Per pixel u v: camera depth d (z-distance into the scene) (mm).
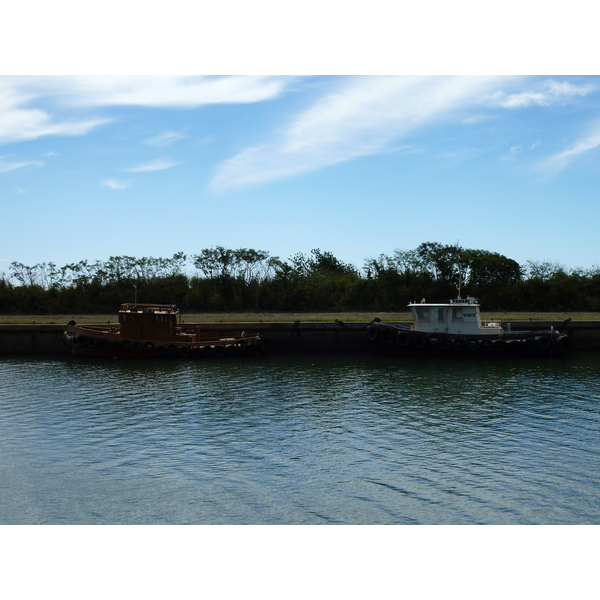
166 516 20062
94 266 78625
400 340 51250
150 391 37969
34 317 67688
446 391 37969
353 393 37406
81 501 21344
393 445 27312
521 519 19766
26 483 22969
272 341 55312
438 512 20312
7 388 38875
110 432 29250
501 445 27250
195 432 29234
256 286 76562
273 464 24922
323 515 20109
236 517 19969
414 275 79375
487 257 78688
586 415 32094
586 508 20688
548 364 47656
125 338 50500
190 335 51594
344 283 80312
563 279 75750
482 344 50000
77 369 45531
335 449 26734
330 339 55156
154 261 80625
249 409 33531
